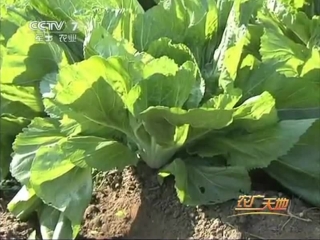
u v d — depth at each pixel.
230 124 0.81
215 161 0.83
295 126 0.80
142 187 0.84
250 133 0.82
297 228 0.78
